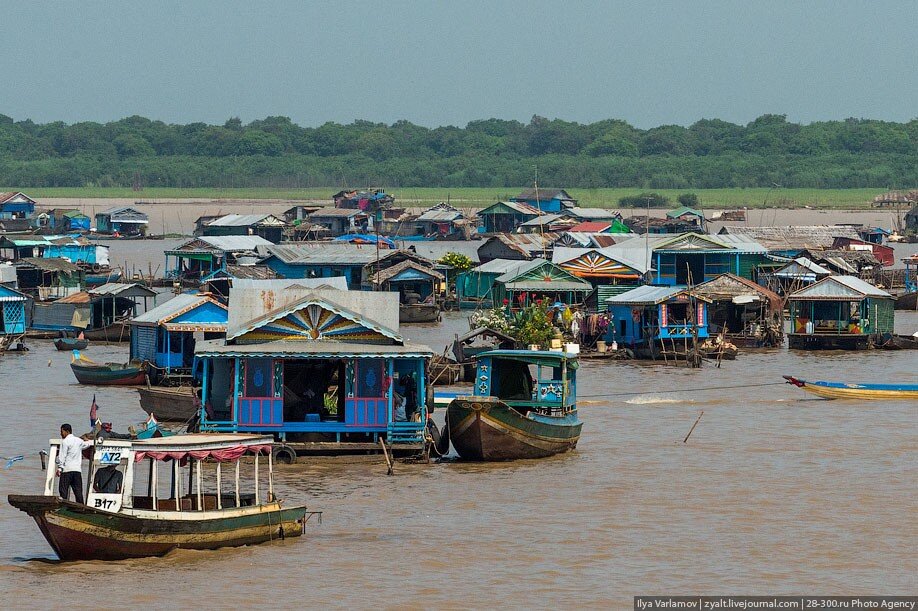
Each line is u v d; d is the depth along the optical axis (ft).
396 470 409.08
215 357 417.28
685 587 289.33
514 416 414.21
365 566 302.66
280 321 432.66
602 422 506.89
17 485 384.88
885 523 341.82
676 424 500.74
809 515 350.64
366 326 430.61
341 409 433.48
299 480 393.09
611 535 330.95
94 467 298.76
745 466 415.64
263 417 418.10
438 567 302.66
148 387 536.83
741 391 596.70
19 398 571.28
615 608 275.59
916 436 467.93
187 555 306.96
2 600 275.39
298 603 276.21
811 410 534.78
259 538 319.06
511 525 340.18
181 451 306.96
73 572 294.05
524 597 281.95
